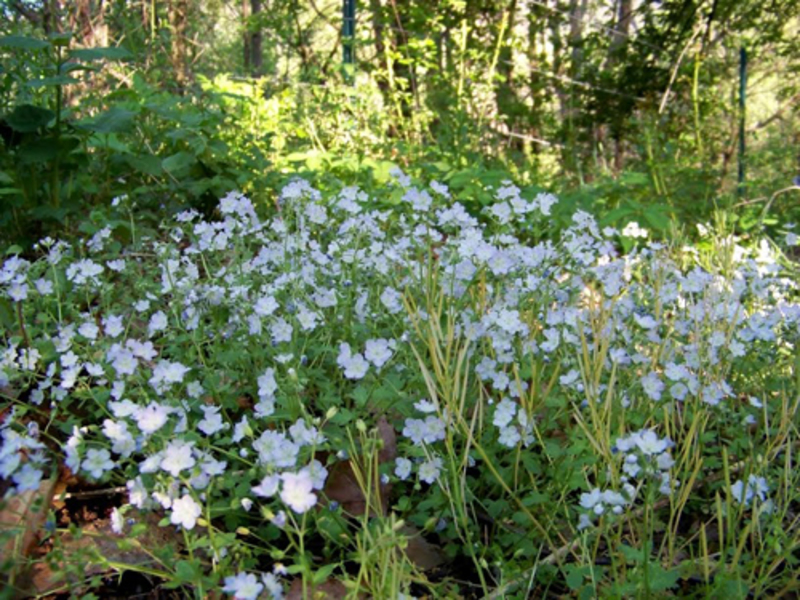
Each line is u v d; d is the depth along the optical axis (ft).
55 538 5.39
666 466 5.70
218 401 7.19
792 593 6.08
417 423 6.22
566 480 6.27
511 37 32.32
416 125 25.79
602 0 39.75
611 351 7.10
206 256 10.23
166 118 15.74
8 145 12.82
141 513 5.84
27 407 6.86
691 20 33.27
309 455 6.05
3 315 8.64
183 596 6.01
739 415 7.72
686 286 9.08
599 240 9.44
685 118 32.12
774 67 42.52
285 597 5.58
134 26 22.29
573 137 31.78
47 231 13.20
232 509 5.98
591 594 5.61
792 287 10.31
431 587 5.64
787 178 29.27
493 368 7.00
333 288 8.70
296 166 18.37
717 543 6.86
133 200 14.12
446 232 8.90
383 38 29.73
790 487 7.00
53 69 12.84
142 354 7.23
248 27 32.86
